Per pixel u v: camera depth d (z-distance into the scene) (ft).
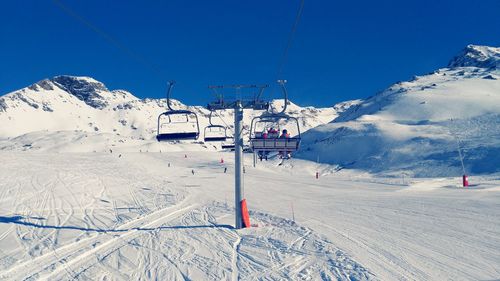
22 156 195.21
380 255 33.83
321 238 41.27
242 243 40.86
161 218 59.11
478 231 41.73
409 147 260.83
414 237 40.27
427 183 136.87
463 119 315.37
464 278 27.68
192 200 83.15
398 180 156.66
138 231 48.55
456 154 216.95
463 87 485.15
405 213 56.13
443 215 52.75
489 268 29.58
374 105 503.20
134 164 194.29
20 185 100.32
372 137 306.55
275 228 48.88
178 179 136.67
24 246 40.75
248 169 198.18
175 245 40.37
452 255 33.19
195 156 265.95
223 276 29.89
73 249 39.11
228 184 120.67
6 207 68.39
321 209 64.75
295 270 30.73
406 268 30.09
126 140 557.74
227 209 68.18
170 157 253.03
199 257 35.45
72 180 114.21
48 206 70.28
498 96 401.90
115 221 56.44
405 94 492.13
